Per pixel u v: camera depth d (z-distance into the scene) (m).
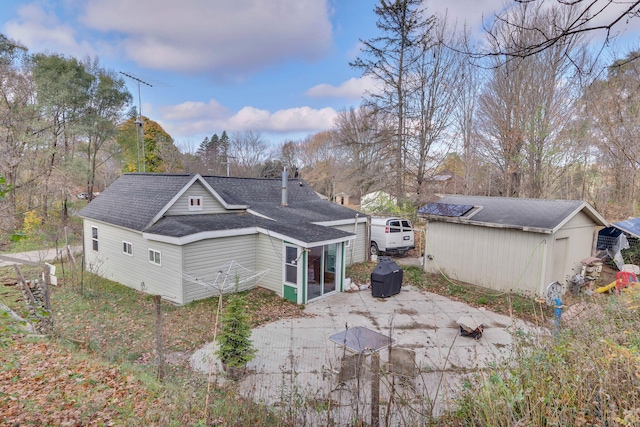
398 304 10.14
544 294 9.78
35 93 20.08
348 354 6.68
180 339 7.58
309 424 4.23
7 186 4.19
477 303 10.04
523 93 17.89
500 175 20.47
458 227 12.02
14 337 6.67
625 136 12.70
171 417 4.09
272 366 6.48
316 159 50.16
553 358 3.36
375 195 23.95
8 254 16.52
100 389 5.04
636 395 2.57
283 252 10.74
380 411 4.62
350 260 15.21
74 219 25.06
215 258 10.78
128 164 37.81
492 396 3.01
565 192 20.02
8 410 4.27
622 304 5.27
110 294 11.05
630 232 12.38
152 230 10.76
